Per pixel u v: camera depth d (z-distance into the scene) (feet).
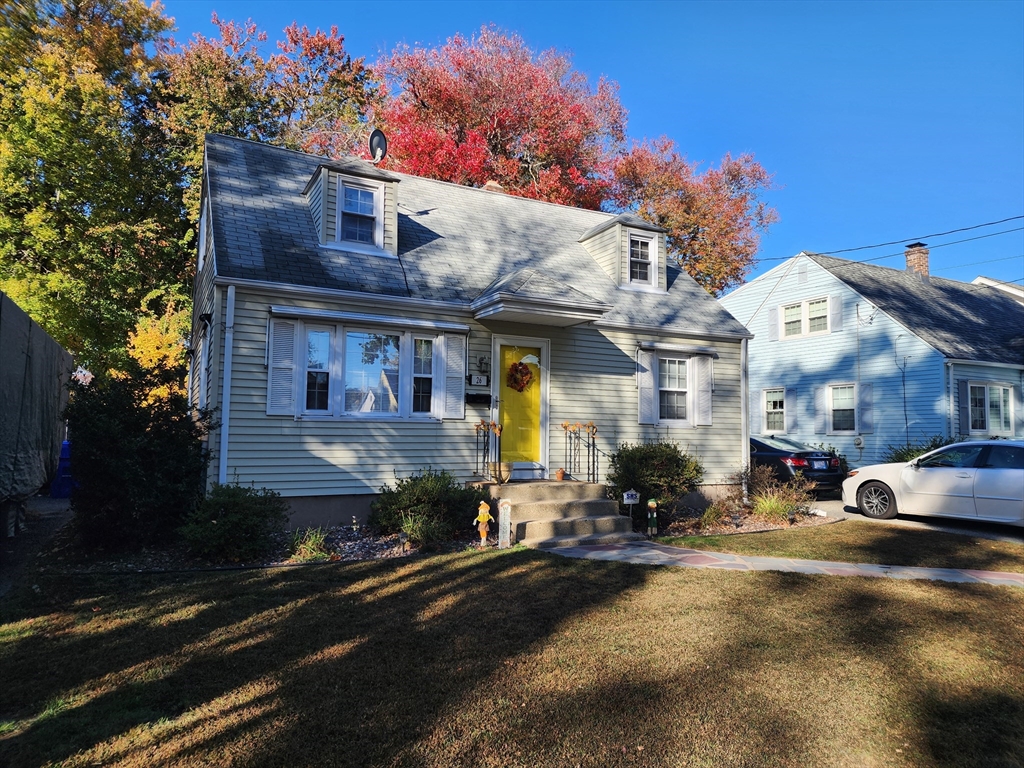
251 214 32.99
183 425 27.43
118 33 44.50
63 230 63.72
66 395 41.16
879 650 15.62
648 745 11.04
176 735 11.09
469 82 86.94
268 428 29.14
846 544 28.99
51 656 14.76
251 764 10.17
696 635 16.40
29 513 37.70
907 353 58.85
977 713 12.52
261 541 24.82
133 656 14.74
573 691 13.06
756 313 74.18
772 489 38.40
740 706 12.55
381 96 92.43
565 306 33.19
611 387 38.91
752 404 73.97
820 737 11.46
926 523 35.50
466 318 34.68
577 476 37.19
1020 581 22.88
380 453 31.71
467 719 11.78
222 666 14.16
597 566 23.81
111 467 24.61
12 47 38.42
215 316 29.14
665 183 94.07
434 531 27.48
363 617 17.57
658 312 41.39
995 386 59.67
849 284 64.08
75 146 59.77
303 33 89.15
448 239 38.93
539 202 48.65
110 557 24.98
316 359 30.78
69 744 10.77
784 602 19.48
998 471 31.94
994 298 77.87
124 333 65.87
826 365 66.03
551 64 96.02
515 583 21.25
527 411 36.40
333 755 10.46
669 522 34.63
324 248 33.06
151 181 70.74
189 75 76.79
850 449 63.21
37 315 60.03
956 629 17.31
